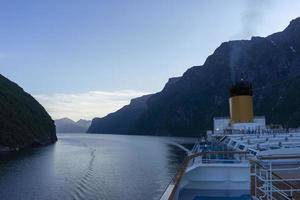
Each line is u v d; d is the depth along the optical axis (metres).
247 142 24.45
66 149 153.62
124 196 56.62
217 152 18.11
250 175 17.03
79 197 55.69
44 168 88.50
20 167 90.56
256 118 36.47
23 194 57.75
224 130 35.91
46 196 56.47
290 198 13.97
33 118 199.38
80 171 83.25
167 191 9.16
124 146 178.25
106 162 102.56
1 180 70.38
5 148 144.62
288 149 21.83
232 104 33.66
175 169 87.94
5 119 163.00
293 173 18.17
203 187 17.03
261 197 15.41
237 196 16.95
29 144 170.50
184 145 189.12
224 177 17.41
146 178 73.69
